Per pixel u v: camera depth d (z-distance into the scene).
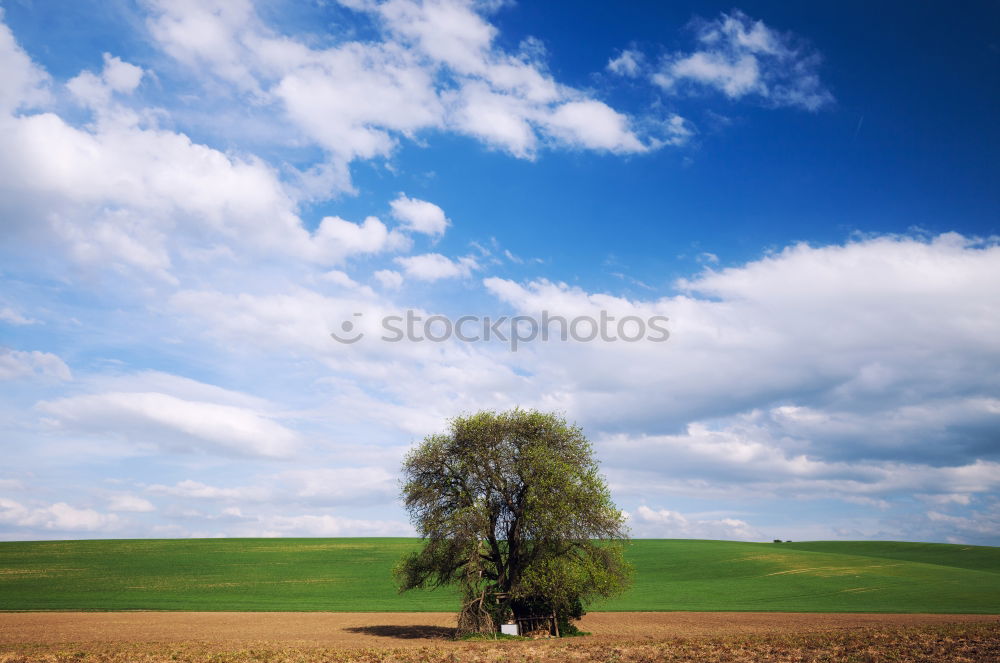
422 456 45.12
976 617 55.59
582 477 44.75
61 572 94.56
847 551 145.38
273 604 70.31
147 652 37.16
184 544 121.56
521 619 45.25
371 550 115.19
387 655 35.78
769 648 35.81
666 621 54.44
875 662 31.03
